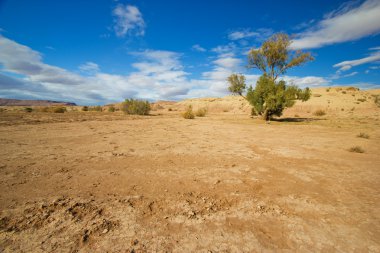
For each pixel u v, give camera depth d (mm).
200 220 3037
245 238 2633
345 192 4129
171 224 2918
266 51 23453
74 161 5965
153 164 5832
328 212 3334
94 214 3139
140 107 34969
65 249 2355
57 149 7445
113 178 4695
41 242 2475
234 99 58969
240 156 6926
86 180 4535
